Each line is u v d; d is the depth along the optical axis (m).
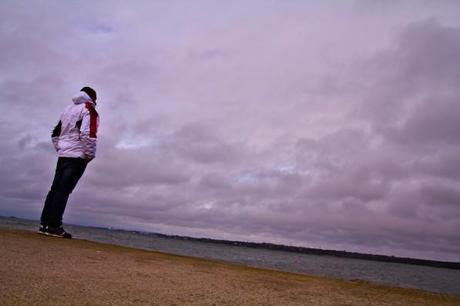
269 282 3.76
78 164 5.86
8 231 5.22
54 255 3.70
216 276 3.76
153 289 2.79
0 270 2.73
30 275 2.71
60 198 5.68
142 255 4.76
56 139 6.06
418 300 3.66
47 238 5.12
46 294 2.27
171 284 3.05
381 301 3.35
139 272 3.43
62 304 2.12
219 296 2.81
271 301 2.85
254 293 3.08
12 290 2.26
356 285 4.25
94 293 2.45
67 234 5.77
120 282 2.89
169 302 2.47
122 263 3.82
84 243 5.27
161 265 4.05
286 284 3.76
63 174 5.74
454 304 3.67
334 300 3.15
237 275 4.02
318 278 4.66
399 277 28.83
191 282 3.25
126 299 2.41
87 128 5.75
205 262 4.97
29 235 5.13
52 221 5.65
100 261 3.75
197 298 2.67
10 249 3.68
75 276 2.88
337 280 4.69
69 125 5.85
